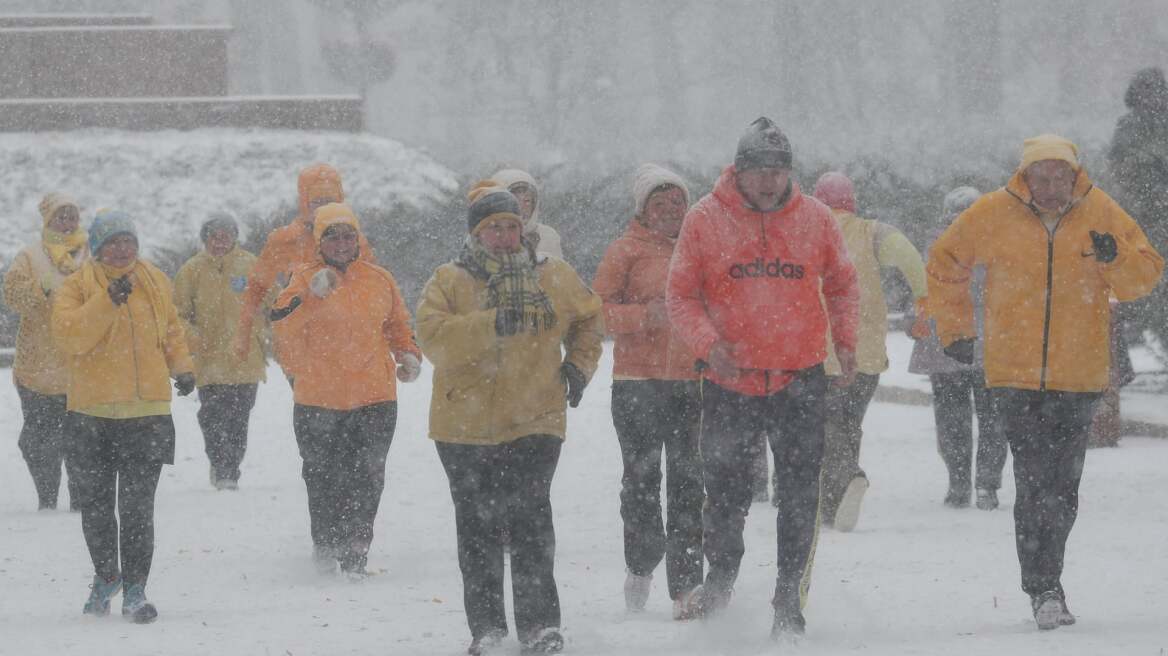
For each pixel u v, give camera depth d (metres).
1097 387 23.97
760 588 27.27
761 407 22.88
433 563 32.16
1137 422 50.12
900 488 41.62
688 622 24.64
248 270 43.75
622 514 25.72
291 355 31.08
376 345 31.16
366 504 30.55
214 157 85.19
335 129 90.75
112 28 92.56
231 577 30.55
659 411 25.22
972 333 25.02
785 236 22.69
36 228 79.56
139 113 88.31
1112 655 20.31
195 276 43.59
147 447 26.50
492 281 22.34
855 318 23.52
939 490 41.19
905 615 24.33
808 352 22.83
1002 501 39.31
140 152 84.81
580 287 22.89
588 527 36.47
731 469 23.19
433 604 27.00
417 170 87.31
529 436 22.31
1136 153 52.69
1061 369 23.86
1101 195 24.17
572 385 22.77
